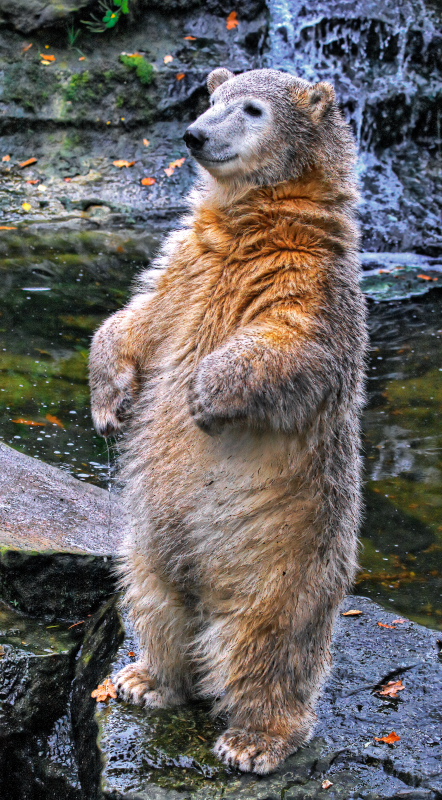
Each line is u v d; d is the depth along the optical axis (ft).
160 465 15.78
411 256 47.73
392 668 18.47
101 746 15.66
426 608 22.25
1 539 20.13
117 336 16.96
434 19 55.88
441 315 39.65
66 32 52.60
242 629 15.48
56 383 31.22
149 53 53.31
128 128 52.24
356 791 14.87
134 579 16.71
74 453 27.53
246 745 15.48
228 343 14.55
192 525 15.51
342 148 16.78
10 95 51.37
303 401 14.52
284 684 15.67
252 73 17.16
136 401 16.98
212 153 16.05
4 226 44.80
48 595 19.95
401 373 34.12
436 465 28.55
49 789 16.94
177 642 16.63
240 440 15.15
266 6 54.85
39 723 17.72
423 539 25.17
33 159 50.34
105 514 22.91
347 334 15.25
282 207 15.67
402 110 54.29
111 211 47.85
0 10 51.88
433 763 15.52
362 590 22.94
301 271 14.89
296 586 15.37
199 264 15.85
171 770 15.23
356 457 16.96
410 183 53.01
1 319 34.96
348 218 16.25
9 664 17.88
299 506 15.33
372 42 55.72
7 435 27.89
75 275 39.78
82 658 18.71
